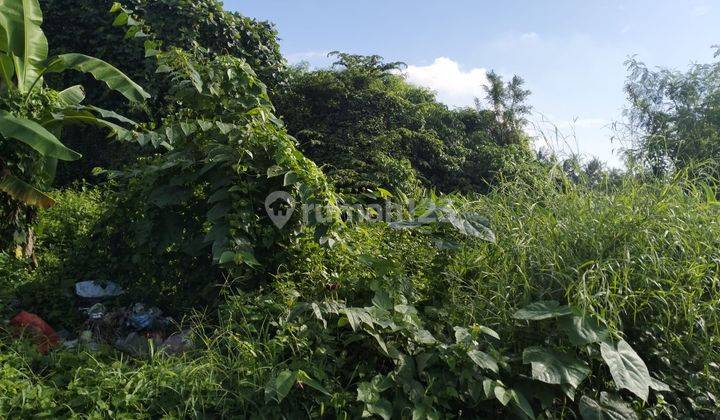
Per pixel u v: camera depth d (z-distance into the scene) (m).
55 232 5.19
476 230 3.60
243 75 4.23
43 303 4.06
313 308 2.96
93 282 4.10
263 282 3.62
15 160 4.31
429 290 3.65
